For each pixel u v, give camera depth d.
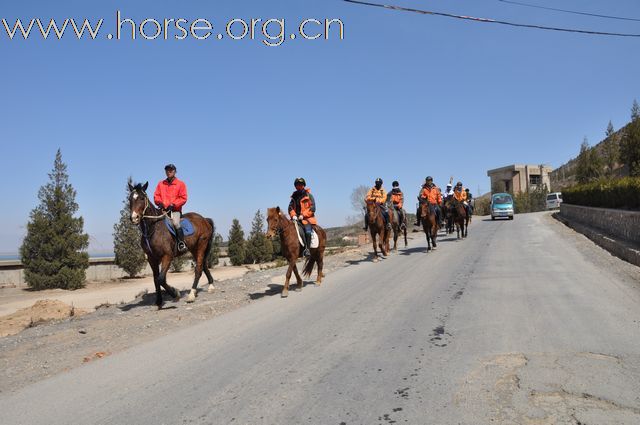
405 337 6.46
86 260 34.41
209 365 5.73
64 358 6.61
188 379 5.26
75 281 33.16
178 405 4.52
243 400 4.55
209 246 12.17
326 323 7.58
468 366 5.13
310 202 11.42
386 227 17.33
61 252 33.59
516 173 80.94
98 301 24.91
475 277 11.25
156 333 7.88
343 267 15.64
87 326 8.84
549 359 5.20
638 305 7.64
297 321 7.90
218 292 12.34
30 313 14.68
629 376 4.62
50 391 5.13
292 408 4.29
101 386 5.20
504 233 24.20
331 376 5.07
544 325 6.63
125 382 5.29
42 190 34.25
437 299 8.95
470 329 6.65
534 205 71.25
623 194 21.34
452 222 25.61
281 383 4.95
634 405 3.99
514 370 4.92
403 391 4.55
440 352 5.69
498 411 4.00
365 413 4.10
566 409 3.96
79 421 4.28
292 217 11.29
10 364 6.43
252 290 12.09
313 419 4.04
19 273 37.09
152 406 4.53
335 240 46.59
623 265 11.89
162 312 9.83
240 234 53.28
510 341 5.95
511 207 37.69
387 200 20.08
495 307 7.95
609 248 15.21
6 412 4.59
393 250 19.75
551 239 19.70
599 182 27.19
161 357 6.23
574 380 4.56
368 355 5.75
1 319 13.98
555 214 37.91
